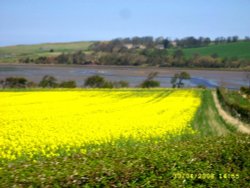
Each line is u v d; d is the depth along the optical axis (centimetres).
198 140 1325
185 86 10225
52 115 2991
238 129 3006
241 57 18600
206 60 18162
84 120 2645
